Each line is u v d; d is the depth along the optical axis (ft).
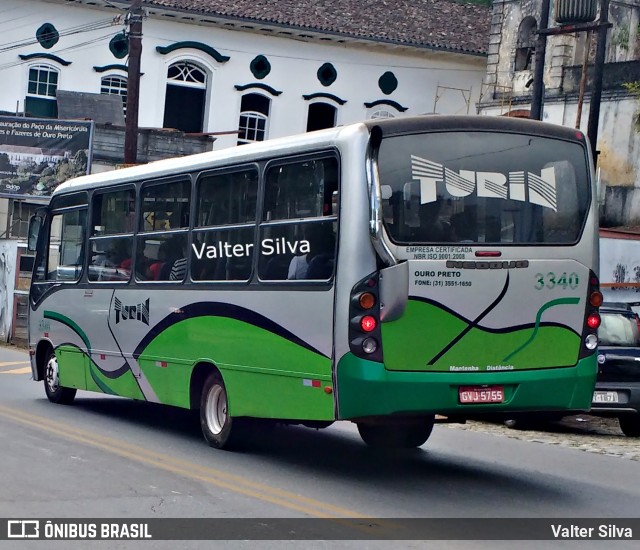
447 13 143.84
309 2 135.33
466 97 139.74
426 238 30.55
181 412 49.32
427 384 30.27
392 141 30.71
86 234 47.34
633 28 112.98
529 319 31.50
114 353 44.42
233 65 129.80
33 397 52.85
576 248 32.24
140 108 125.39
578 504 30.71
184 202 39.70
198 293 38.24
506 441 44.83
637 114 102.83
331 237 31.45
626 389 46.70
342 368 30.53
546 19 80.33
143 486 30.76
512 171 31.78
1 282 96.37
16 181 108.68
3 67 119.65
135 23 86.89
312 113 135.74
